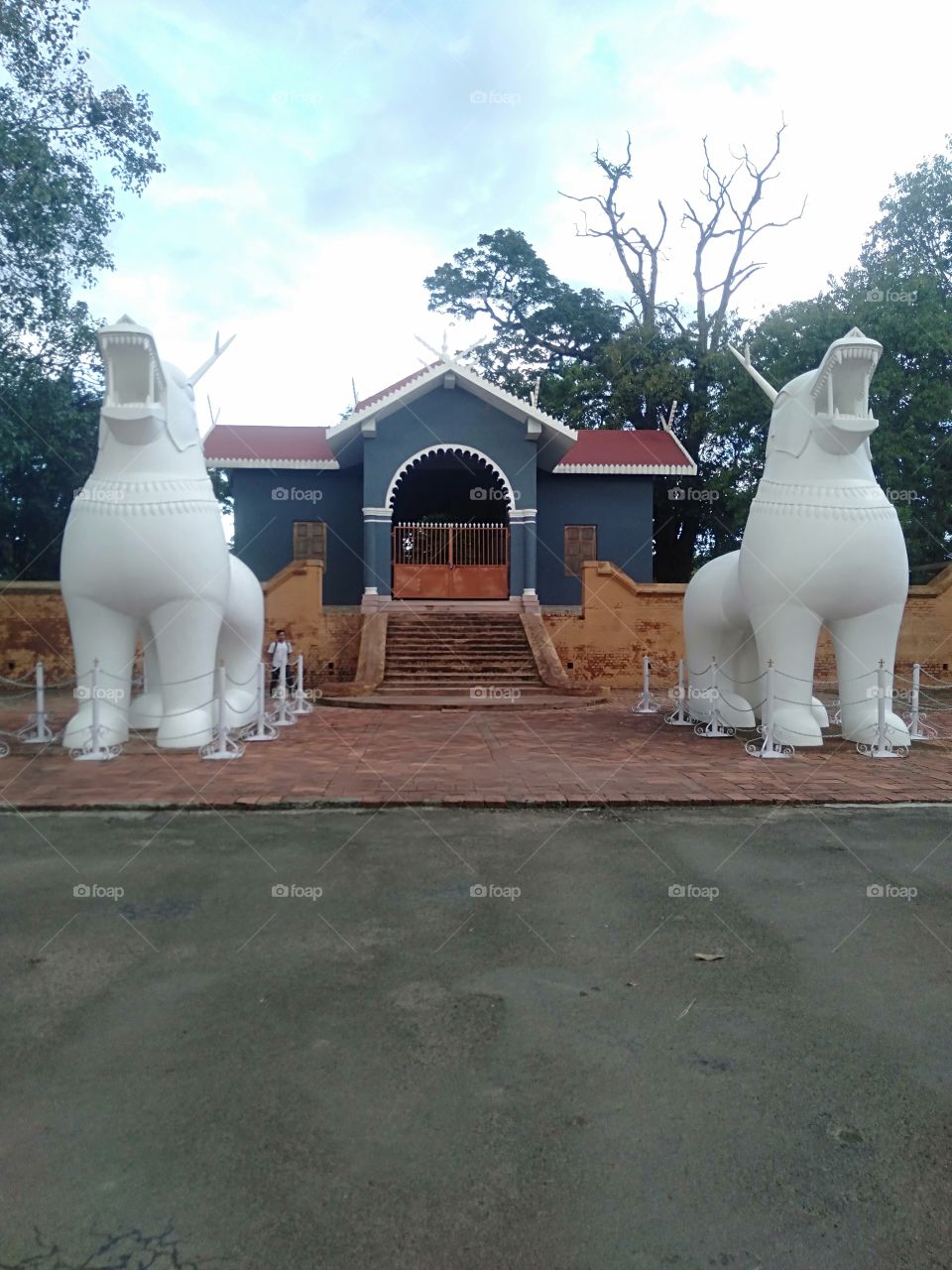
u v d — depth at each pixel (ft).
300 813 25.80
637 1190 9.48
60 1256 8.52
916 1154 10.09
